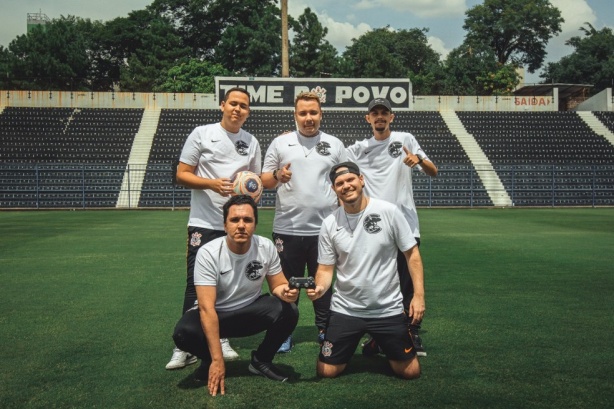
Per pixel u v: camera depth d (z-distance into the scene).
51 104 31.41
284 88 30.61
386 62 45.38
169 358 4.16
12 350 4.33
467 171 27.28
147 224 16.16
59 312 5.56
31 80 43.31
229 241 3.69
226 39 44.56
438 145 30.23
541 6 56.12
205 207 4.30
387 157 4.83
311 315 5.63
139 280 7.30
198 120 30.89
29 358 4.13
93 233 13.38
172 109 31.58
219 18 50.06
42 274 7.72
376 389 3.54
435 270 8.04
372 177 4.86
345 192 3.72
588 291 6.55
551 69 54.97
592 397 3.38
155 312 5.57
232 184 4.12
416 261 3.89
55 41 44.41
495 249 10.36
